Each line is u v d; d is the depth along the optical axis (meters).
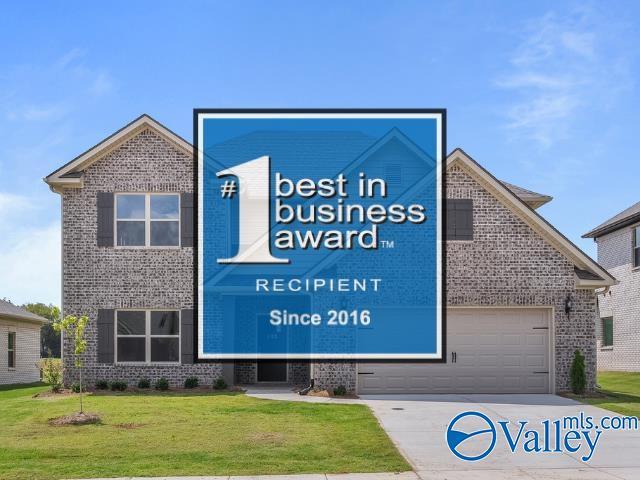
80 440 13.03
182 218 21.72
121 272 21.55
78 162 21.58
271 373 22.95
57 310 16.81
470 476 10.51
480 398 18.69
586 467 11.14
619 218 30.81
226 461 11.35
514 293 19.83
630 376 26.95
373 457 11.66
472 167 20.03
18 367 31.12
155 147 21.92
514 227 20.02
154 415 15.75
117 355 21.50
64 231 21.61
